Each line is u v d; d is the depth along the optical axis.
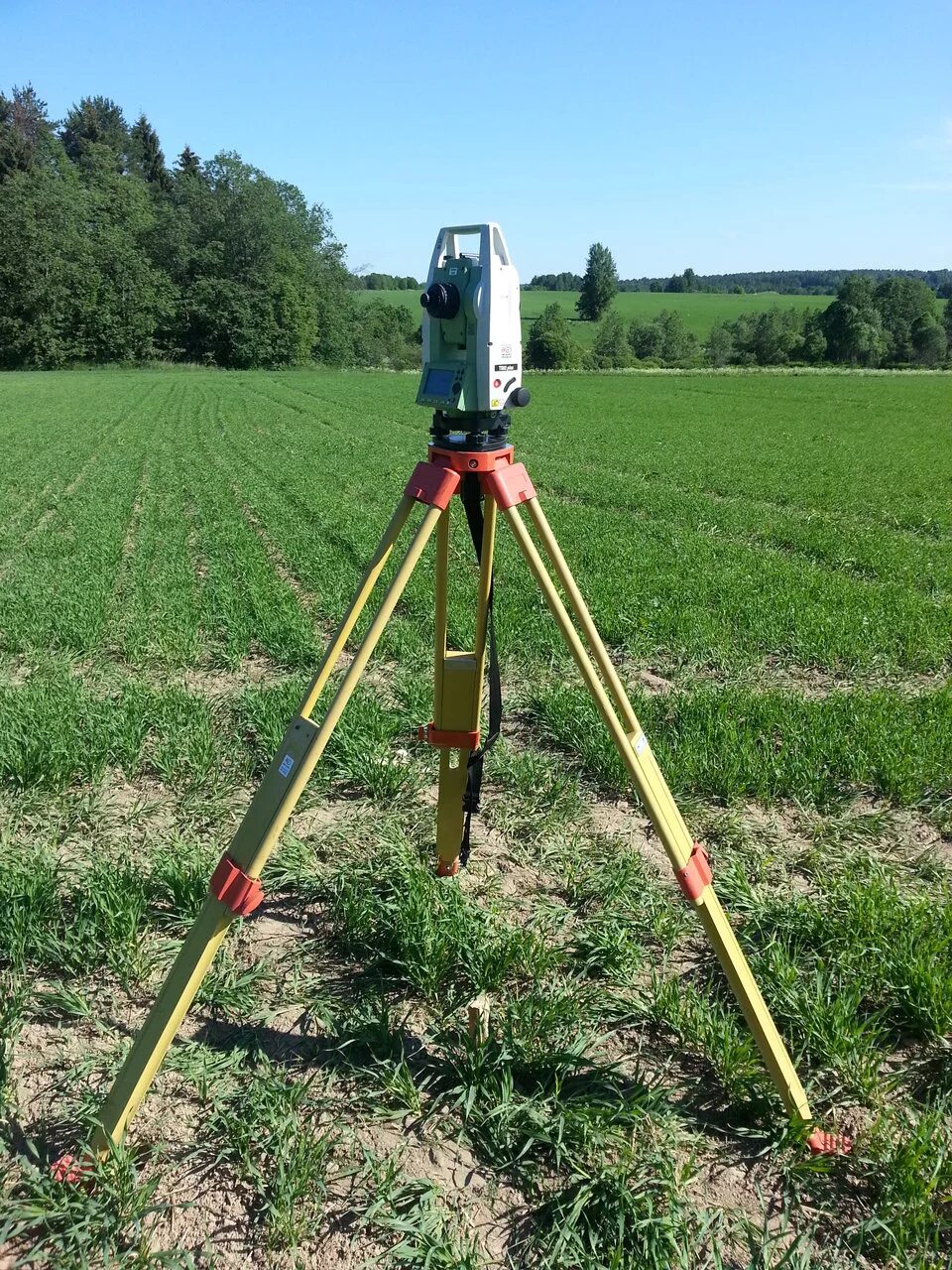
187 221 80.25
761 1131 2.94
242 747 6.02
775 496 17.75
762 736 5.84
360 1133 2.98
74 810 5.12
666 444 27.33
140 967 3.73
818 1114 3.04
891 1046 3.25
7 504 16.45
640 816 5.16
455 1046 3.32
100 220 79.06
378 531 13.34
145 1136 2.97
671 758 5.51
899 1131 2.94
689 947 3.96
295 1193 2.68
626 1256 2.52
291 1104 3.03
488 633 3.55
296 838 4.70
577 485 18.70
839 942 3.84
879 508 16.39
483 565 3.34
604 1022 3.48
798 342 89.19
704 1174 2.83
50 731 5.84
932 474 20.91
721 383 63.03
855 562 11.83
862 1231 2.56
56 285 70.81
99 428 31.36
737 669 7.68
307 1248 2.58
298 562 11.62
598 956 3.77
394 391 51.41
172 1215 2.69
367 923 3.93
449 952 3.71
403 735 6.13
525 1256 2.55
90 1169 2.73
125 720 5.96
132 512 15.80
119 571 11.51
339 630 2.72
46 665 7.76
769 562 11.36
